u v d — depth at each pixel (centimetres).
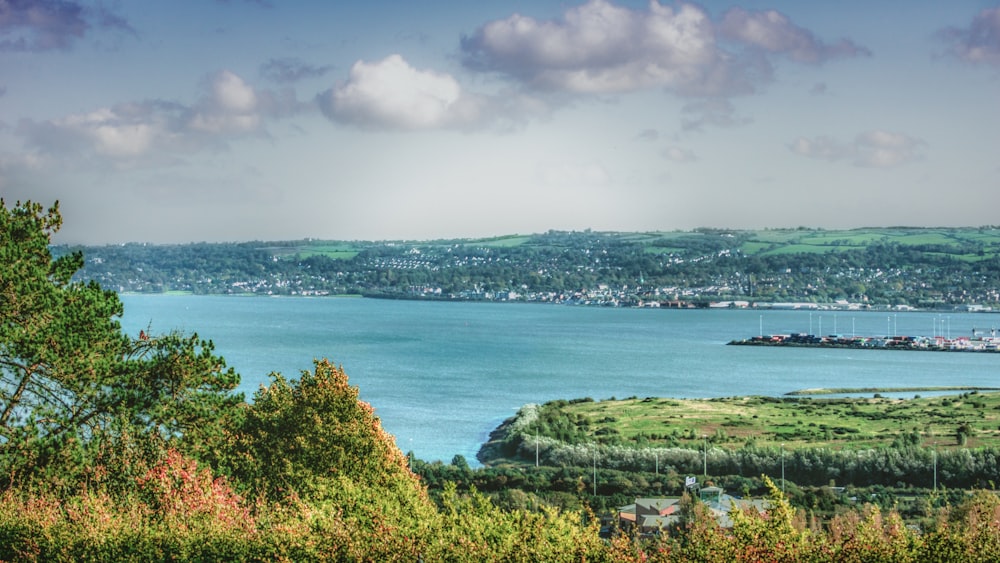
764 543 1831
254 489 3684
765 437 13350
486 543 2009
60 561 2280
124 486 3100
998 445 12069
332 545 2083
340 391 4253
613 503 8700
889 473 10175
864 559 1780
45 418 3291
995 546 1788
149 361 3462
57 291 3372
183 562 2195
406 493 3884
